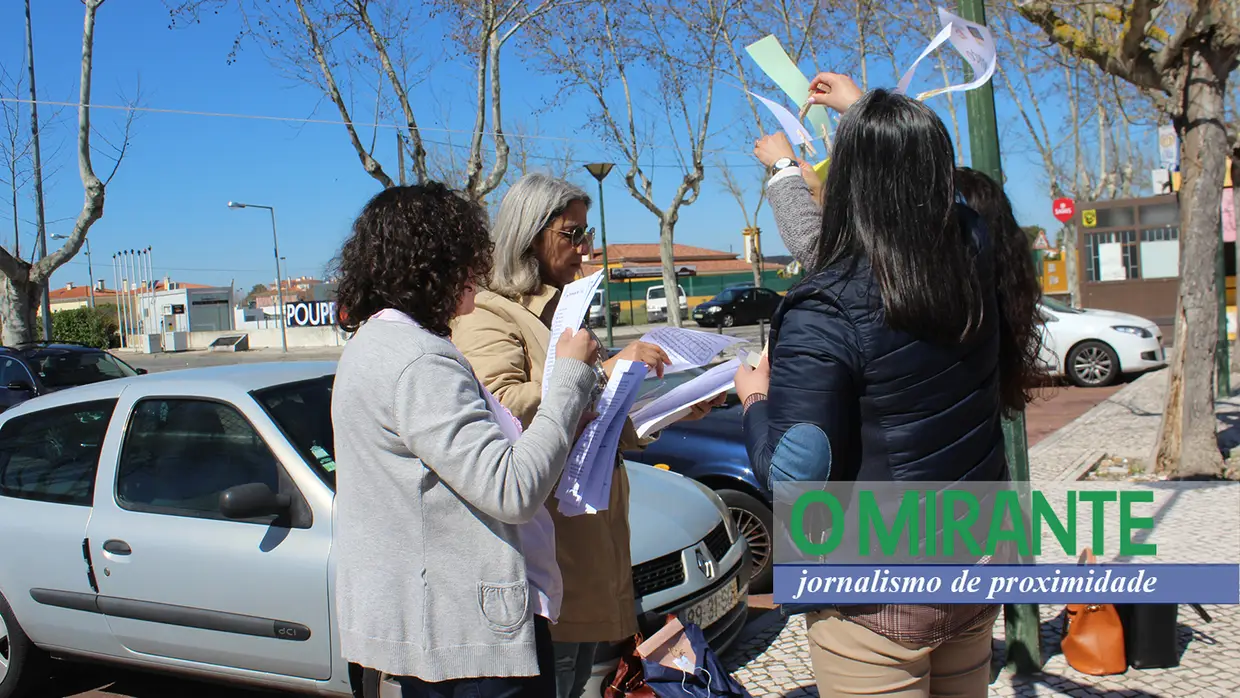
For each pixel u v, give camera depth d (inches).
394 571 71.4
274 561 133.2
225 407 149.2
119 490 151.3
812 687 149.6
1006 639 147.1
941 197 64.6
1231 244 603.8
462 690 71.9
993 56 76.9
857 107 67.4
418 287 74.5
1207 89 254.8
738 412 224.7
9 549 156.1
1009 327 74.6
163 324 2413.9
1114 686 139.9
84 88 571.8
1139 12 242.8
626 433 102.4
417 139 609.3
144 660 146.8
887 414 65.7
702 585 153.4
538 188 100.2
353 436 72.3
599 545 98.3
